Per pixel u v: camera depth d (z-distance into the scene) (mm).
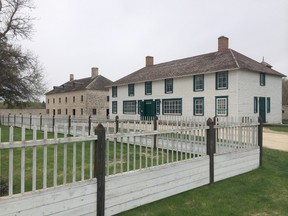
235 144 7750
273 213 4992
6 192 5352
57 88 61469
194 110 25516
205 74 24656
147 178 5301
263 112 24797
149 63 36812
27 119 22125
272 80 26125
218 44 27859
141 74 33562
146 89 30844
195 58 29594
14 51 26266
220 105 23391
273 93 26125
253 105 23594
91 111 50000
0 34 25391
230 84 22641
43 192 3803
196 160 6398
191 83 25875
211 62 25672
